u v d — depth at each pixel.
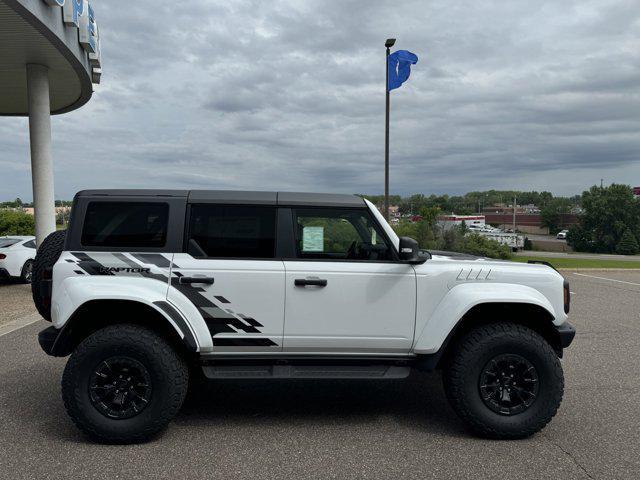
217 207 4.17
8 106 16.58
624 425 4.31
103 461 3.60
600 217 108.88
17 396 4.90
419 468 3.52
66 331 3.93
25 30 10.25
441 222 21.58
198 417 4.46
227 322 4.06
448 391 4.09
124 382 3.88
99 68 14.45
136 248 4.09
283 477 3.38
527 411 3.99
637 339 7.46
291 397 5.01
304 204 4.24
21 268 13.24
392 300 4.15
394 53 16.02
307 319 4.11
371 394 5.11
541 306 4.06
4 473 3.41
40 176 12.77
